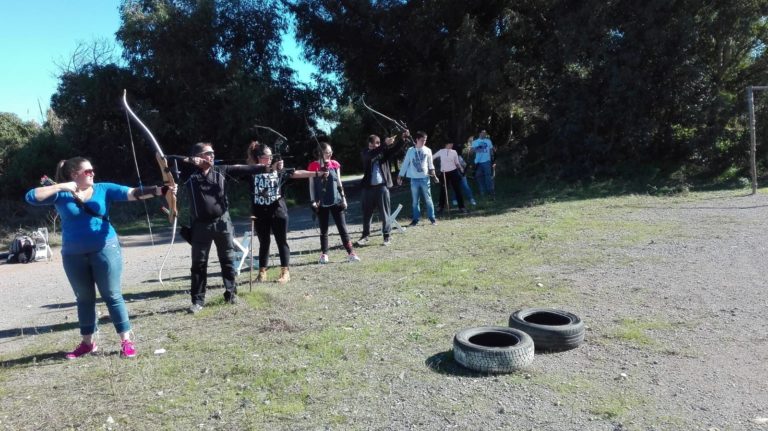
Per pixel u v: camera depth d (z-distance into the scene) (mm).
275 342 5379
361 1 23391
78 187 5047
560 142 19188
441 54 23172
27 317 7297
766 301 5879
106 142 23797
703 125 17750
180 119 23688
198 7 23125
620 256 8234
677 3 17609
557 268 7727
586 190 17266
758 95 17547
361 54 25438
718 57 18234
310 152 26422
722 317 5477
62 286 9570
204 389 4387
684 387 4090
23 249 13102
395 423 3734
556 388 4137
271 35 25922
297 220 17562
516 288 6797
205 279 6734
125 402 4234
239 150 24469
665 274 7121
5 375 4918
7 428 3910
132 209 21344
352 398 4113
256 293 7086
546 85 19703
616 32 17922
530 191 17906
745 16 17188
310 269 8703
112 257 5160
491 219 13062
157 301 7387
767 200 13312
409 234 11609
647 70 17625
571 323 5012
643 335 5102
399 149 10266
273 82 25891
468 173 21750
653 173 18000
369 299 6727
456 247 9766
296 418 3854
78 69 23266
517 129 26891
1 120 25594
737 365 4422
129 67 23500
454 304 6305
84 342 5336
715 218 11172
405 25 22438
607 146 18375
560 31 18375
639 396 3973
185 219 19719
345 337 5367
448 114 26266
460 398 4043
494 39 19812
